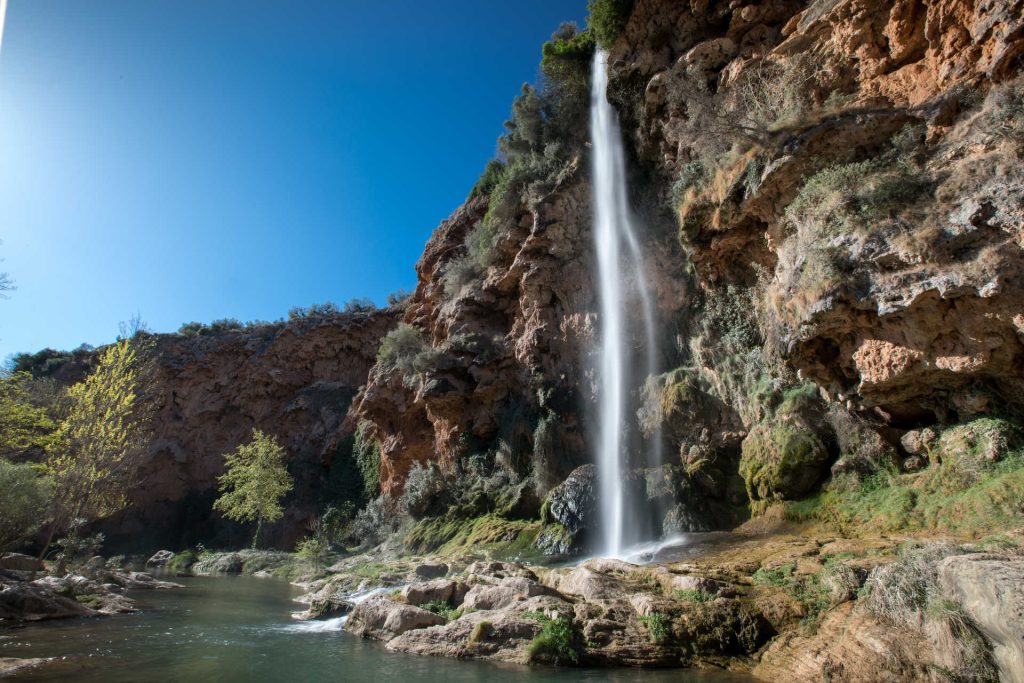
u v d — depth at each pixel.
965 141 11.05
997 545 7.82
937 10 12.64
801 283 12.57
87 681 7.54
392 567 19.44
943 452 11.71
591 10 24.31
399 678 7.81
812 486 14.30
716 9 20.17
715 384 18.39
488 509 22.97
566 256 24.09
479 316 28.12
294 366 48.78
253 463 37.97
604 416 21.09
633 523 17.42
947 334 10.81
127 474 29.84
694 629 8.77
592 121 26.91
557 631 8.91
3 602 12.51
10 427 24.14
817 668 7.36
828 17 15.63
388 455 31.16
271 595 19.20
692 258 18.12
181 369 48.53
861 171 12.16
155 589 20.31
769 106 15.70
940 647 6.61
